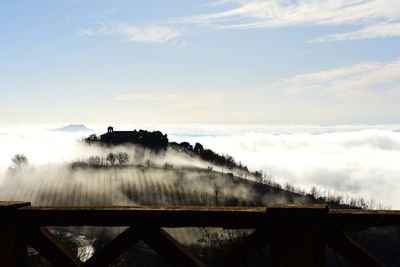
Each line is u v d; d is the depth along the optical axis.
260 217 2.76
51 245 2.98
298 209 2.71
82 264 2.90
